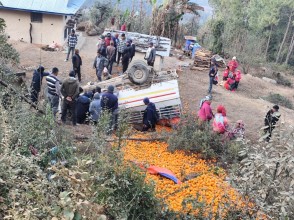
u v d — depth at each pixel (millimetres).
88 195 3867
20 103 7574
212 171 9859
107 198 4789
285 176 5633
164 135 11539
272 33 47469
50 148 6668
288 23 45156
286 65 40562
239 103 17453
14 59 13781
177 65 22547
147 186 5992
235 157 9711
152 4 27016
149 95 12547
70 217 3352
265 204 5590
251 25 40656
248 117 15602
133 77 13133
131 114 12352
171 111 12562
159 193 7059
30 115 7266
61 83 11586
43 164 5930
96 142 6668
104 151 6363
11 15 23016
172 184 8727
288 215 5328
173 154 10773
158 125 12688
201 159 10766
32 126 6707
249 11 40375
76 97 11219
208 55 23125
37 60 19484
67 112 11750
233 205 6551
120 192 5648
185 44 27594
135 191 5730
